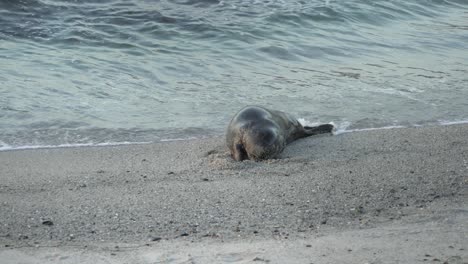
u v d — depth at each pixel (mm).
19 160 17547
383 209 13789
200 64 27547
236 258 11055
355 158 17578
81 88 23906
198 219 13133
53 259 11062
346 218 13266
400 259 11000
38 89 23484
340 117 21797
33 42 29156
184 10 33781
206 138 19859
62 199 14305
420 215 13359
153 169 16812
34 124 20500
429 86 25547
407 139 19469
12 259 11047
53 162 17453
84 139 19531
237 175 16141
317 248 11523
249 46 30156
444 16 37875
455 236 12133
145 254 11266
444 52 31062
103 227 12656
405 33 34094
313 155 17969
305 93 24281
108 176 16203
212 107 22609
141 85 24703
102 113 21703
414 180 15672
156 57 28141
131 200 14258
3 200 14156
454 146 18703
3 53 27375
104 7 33688
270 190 14930
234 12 34000
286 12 34250
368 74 27031
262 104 22922
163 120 21281
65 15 32344
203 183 15523
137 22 31984
